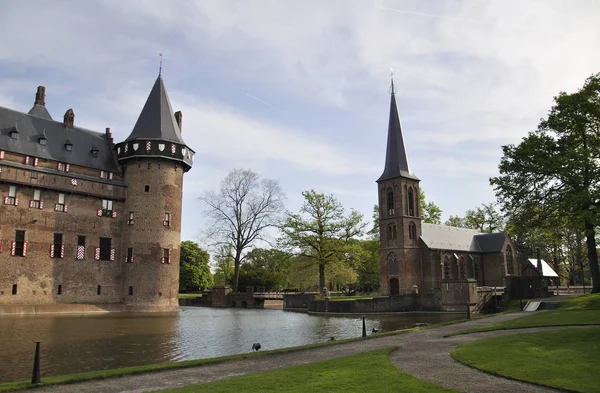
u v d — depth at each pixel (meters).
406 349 17.06
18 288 43.91
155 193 52.31
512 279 54.66
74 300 47.72
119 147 53.75
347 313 49.62
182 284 93.88
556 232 44.44
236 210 64.06
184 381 12.45
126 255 51.53
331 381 11.55
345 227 63.47
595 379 11.63
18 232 44.53
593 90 38.03
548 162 35.84
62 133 51.53
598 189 33.41
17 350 21.09
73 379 12.50
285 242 63.22
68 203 48.53
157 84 56.09
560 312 32.31
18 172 44.91
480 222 90.25
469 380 11.70
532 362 13.74
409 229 64.75
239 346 23.30
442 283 50.38
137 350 21.59
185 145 54.66
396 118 68.44
